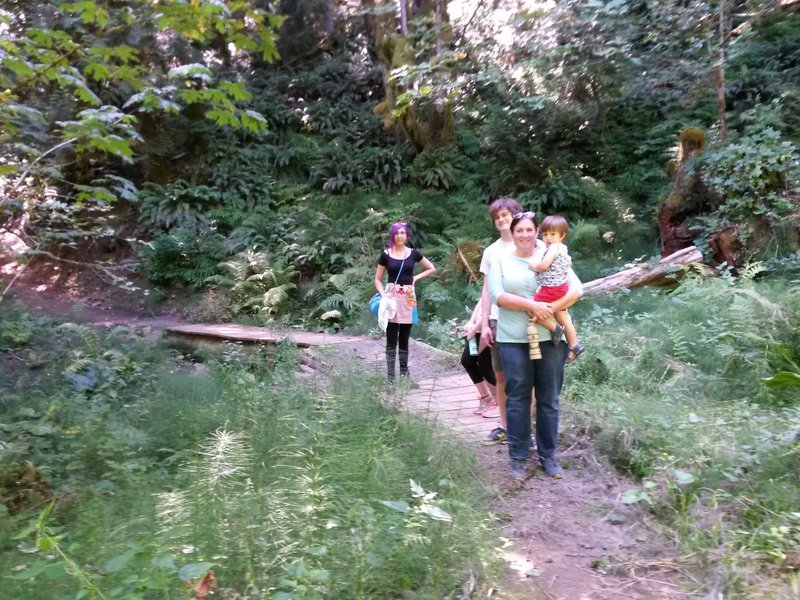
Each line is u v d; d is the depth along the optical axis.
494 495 4.04
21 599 2.56
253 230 15.66
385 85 16.47
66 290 15.62
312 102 20.09
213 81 4.80
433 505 3.21
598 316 8.23
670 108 15.32
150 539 2.87
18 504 3.60
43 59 4.70
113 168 16.42
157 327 12.95
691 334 6.80
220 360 9.06
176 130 17.19
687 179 11.52
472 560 3.05
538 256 4.28
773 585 2.94
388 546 2.93
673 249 11.63
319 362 7.58
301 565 2.52
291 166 18.08
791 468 3.84
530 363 4.28
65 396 6.28
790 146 10.49
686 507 3.65
